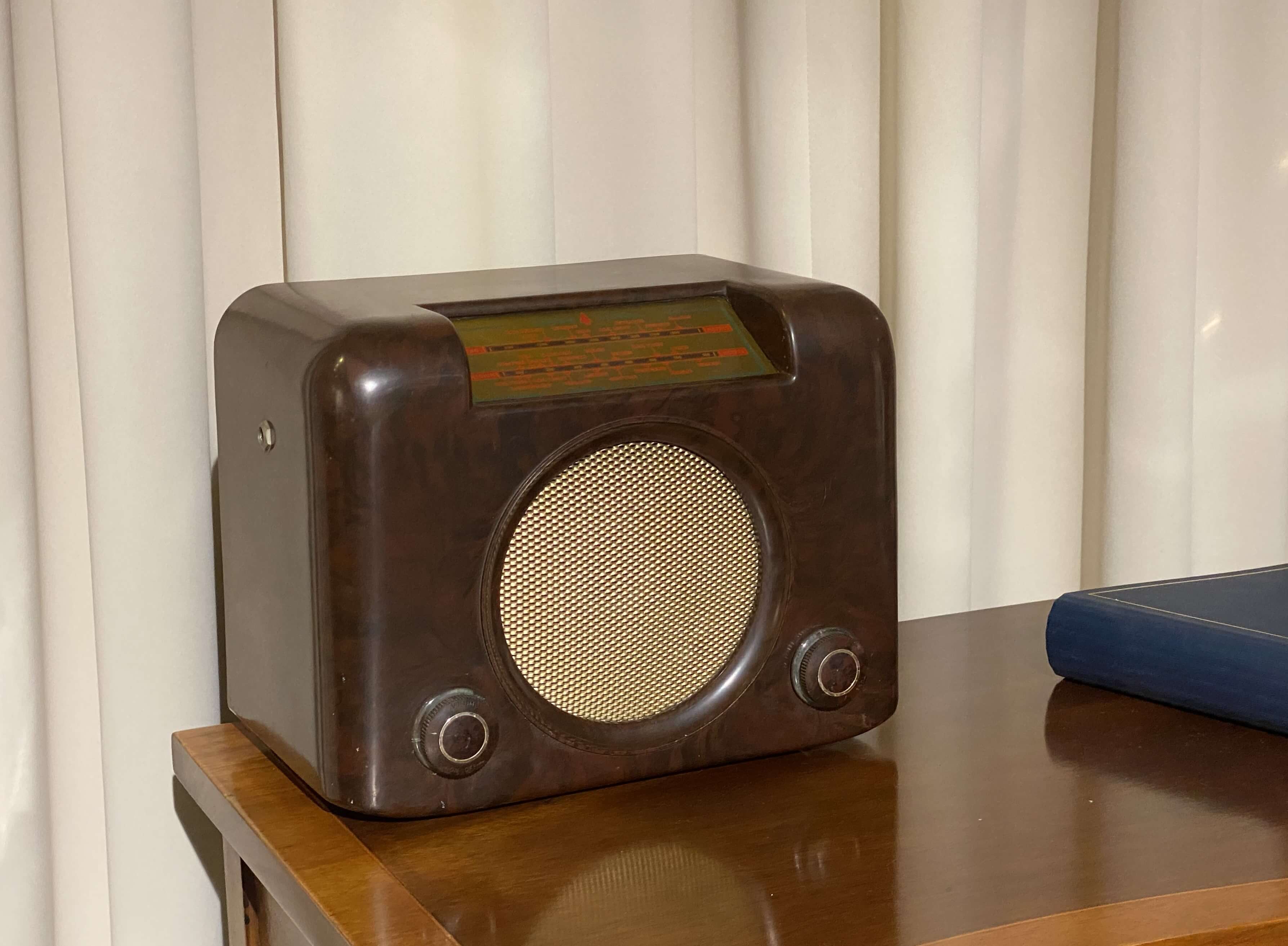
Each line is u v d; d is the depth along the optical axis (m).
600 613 0.66
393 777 0.62
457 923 0.54
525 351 0.65
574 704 0.66
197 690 0.90
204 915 0.93
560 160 1.04
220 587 0.94
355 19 0.92
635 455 0.66
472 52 0.94
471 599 0.62
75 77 0.84
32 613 0.88
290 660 0.65
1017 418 1.29
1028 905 0.54
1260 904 0.53
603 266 0.82
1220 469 1.35
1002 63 1.22
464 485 0.61
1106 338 1.22
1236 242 1.32
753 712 0.69
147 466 0.87
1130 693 0.77
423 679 0.62
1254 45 1.29
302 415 0.60
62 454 0.95
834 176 1.16
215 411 0.89
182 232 0.87
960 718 0.75
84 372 0.87
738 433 0.67
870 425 0.70
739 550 0.69
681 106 1.05
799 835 0.61
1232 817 0.62
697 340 0.69
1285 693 0.68
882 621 0.71
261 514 0.67
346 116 0.92
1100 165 1.25
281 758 0.69
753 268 0.79
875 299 1.18
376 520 0.60
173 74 0.86
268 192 0.99
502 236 0.95
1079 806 0.63
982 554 1.30
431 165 0.94
